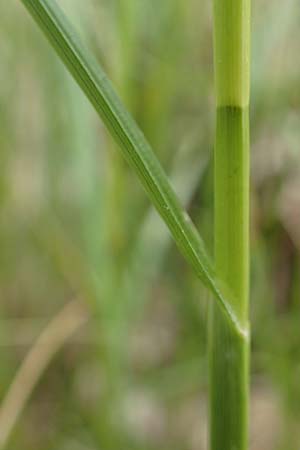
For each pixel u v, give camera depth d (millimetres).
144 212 210
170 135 223
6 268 230
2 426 195
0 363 217
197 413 225
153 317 240
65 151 216
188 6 218
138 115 211
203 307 211
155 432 220
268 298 196
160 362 235
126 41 184
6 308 235
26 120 234
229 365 109
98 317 197
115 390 194
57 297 238
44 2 92
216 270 104
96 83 94
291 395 187
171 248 222
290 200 233
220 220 102
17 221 232
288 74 206
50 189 224
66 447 206
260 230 206
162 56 213
